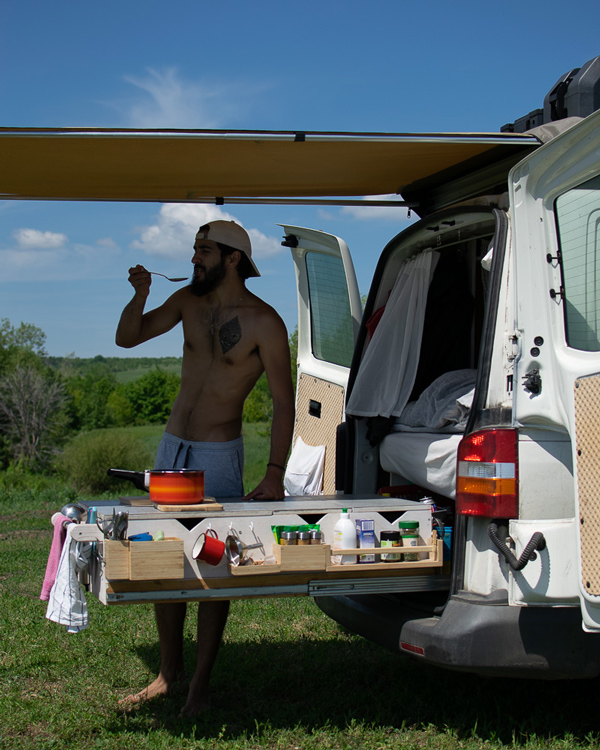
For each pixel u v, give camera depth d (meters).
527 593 2.81
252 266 3.77
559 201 2.89
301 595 3.04
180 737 3.10
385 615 3.26
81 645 4.47
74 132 2.71
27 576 6.55
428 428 3.57
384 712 3.38
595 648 2.85
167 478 3.04
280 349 3.68
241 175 3.63
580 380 2.73
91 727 3.26
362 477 4.02
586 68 3.37
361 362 4.08
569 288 2.85
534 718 3.22
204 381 3.72
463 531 3.02
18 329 46.50
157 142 2.87
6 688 3.77
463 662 2.84
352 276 4.72
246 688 3.75
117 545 2.79
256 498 3.50
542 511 2.86
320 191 4.23
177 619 3.65
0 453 37.94
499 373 3.01
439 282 4.00
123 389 61.44
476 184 3.76
